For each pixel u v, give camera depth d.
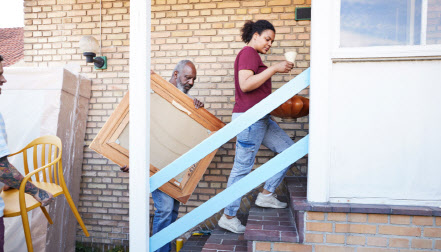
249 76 1.95
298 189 2.08
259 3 3.16
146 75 1.63
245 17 3.20
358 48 1.54
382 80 1.56
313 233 1.56
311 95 1.58
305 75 1.62
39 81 3.00
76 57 3.55
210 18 3.26
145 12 1.60
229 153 3.24
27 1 3.62
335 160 1.61
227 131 1.67
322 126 1.57
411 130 1.55
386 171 1.58
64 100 3.05
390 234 1.51
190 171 2.42
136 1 1.60
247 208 2.98
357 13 1.55
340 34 1.57
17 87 3.00
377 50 1.53
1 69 1.75
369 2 1.54
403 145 1.56
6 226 2.84
